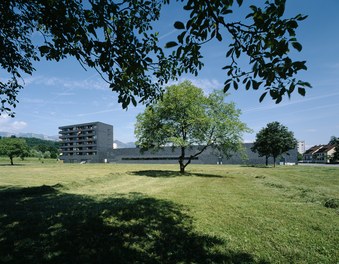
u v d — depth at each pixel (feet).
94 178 70.95
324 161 352.49
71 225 25.39
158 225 26.22
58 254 18.60
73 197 41.91
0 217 28.14
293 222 27.91
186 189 54.49
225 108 95.81
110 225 25.71
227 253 19.56
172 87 93.81
